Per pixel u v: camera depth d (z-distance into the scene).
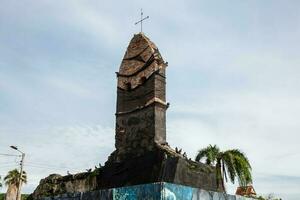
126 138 29.19
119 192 22.83
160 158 26.00
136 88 30.03
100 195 24.00
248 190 44.34
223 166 34.66
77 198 25.50
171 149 27.22
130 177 27.16
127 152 28.66
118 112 30.41
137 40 31.25
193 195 22.38
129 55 31.41
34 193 32.22
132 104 29.89
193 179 25.95
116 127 30.16
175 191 21.20
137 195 21.70
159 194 20.58
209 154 34.94
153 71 29.08
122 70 31.38
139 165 27.05
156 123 27.86
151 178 25.81
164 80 29.58
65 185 30.67
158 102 28.33
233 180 34.25
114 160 29.08
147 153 27.00
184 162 25.75
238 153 35.06
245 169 34.28
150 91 28.86
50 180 31.92
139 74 30.12
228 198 25.53
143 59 30.17
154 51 29.69
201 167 26.95
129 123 29.48
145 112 28.70
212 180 27.31
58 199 26.94
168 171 25.22
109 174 28.55
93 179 29.34
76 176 30.47
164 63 29.97
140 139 28.31
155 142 27.30
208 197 23.67
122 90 30.88
